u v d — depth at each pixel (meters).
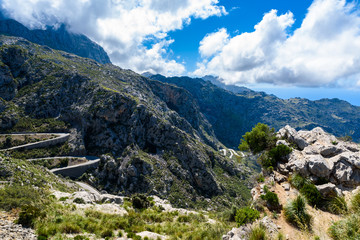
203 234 23.58
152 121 190.88
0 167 55.44
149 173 145.25
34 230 19.97
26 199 28.45
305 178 18.42
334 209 15.00
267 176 21.27
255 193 20.02
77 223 24.28
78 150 152.38
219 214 39.81
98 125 168.50
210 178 161.12
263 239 13.34
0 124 140.25
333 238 12.51
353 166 17.28
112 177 141.75
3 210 23.67
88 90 193.88
